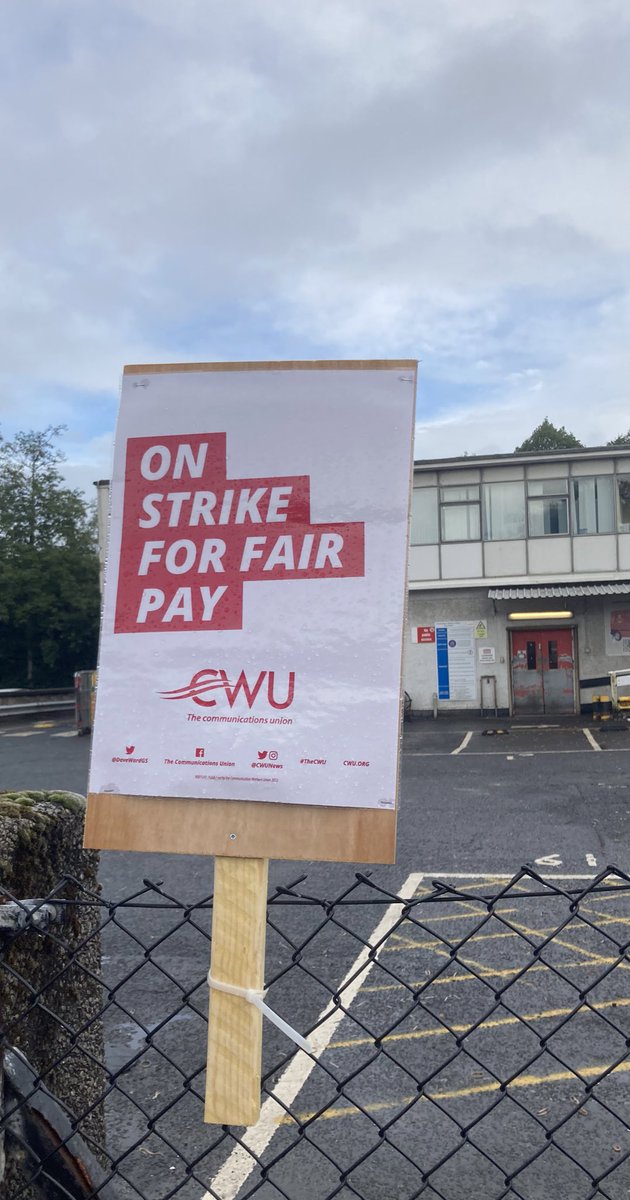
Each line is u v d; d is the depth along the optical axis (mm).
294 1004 4801
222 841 1624
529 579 24281
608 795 11664
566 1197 3029
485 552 24500
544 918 6176
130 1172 3227
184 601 1700
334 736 1603
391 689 1601
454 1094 3771
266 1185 3141
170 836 1642
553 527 24312
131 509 1753
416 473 24859
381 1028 4461
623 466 24031
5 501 41594
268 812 1613
